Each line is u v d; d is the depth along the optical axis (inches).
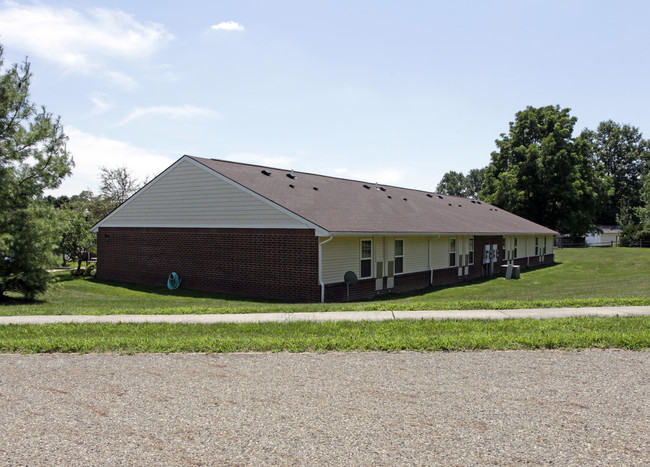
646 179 2568.9
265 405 200.5
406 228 700.0
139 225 800.9
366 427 177.8
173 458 155.4
